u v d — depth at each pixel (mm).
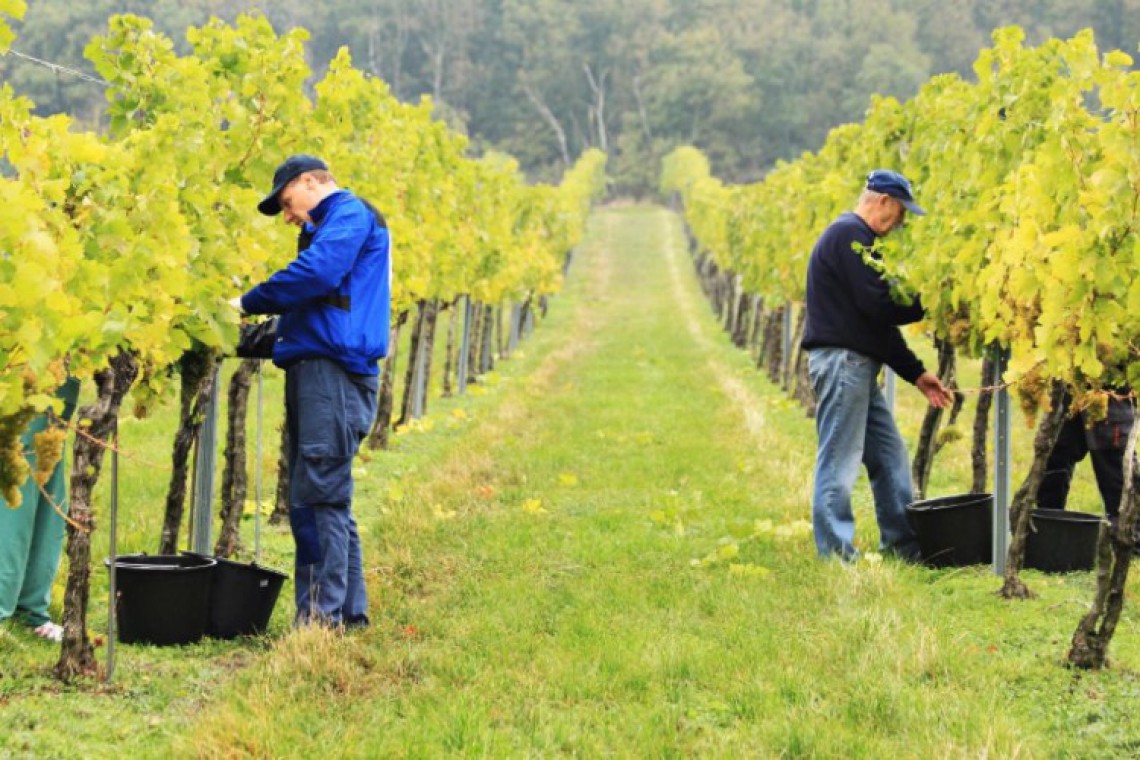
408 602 9484
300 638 7668
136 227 7129
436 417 21688
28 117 7004
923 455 11789
